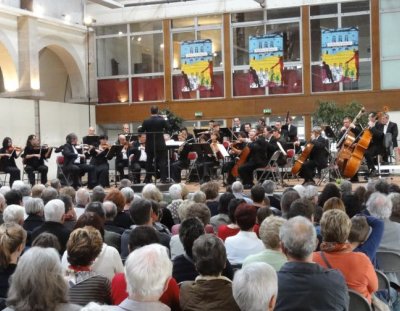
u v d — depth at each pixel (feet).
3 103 53.06
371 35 59.31
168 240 15.40
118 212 18.70
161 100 66.28
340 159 36.40
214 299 9.00
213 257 9.21
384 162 39.81
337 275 9.70
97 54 68.44
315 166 37.47
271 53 61.72
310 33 61.41
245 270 8.07
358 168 35.78
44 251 7.66
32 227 18.04
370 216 13.82
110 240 15.92
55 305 7.48
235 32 63.98
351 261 10.96
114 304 10.38
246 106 63.21
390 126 42.19
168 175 40.52
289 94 61.93
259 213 15.89
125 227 18.57
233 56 64.08
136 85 67.26
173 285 9.81
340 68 59.77
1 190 24.86
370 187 20.98
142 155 43.93
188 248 11.90
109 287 10.55
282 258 11.52
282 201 17.60
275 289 8.01
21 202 21.99
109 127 68.95
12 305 7.48
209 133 43.14
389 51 59.00
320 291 9.38
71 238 10.73
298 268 9.64
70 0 63.52
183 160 42.73
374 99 59.21
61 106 61.31
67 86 68.03
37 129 57.21
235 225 16.02
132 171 43.65
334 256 11.04
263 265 8.13
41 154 43.11
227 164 39.75
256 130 42.04
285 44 62.39
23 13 55.11
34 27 56.54
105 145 43.47
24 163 43.04
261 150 37.55
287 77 62.18
